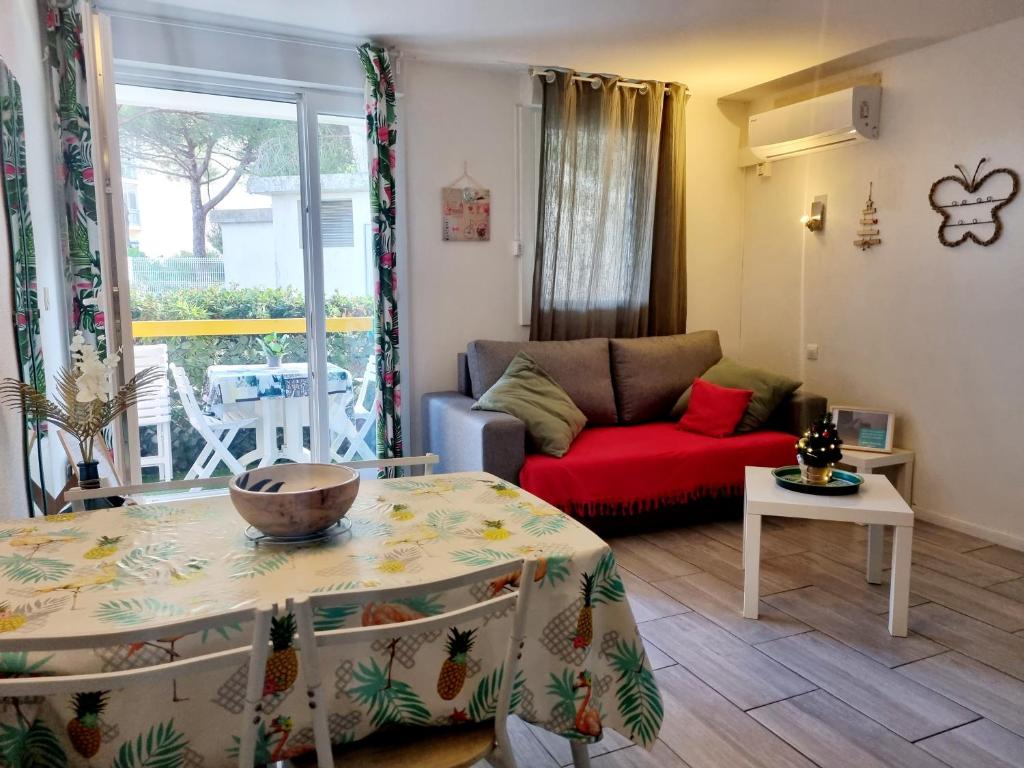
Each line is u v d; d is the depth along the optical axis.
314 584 1.22
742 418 3.75
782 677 2.18
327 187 3.71
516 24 3.28
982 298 3.39
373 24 3.28
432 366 3.99
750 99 4.61
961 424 3.52
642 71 4.00
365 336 3.89
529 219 4.12
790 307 4.46
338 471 1.61
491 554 1.35
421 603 1.21
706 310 4.73
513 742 1.90
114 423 3.11
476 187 3.98
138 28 3.17
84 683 0.89
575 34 3.39
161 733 1.06
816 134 3.92
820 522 3.66
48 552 1.36
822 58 3.75
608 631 1.41
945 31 3.34
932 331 3.63
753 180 4.67
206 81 3.41
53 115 2.92
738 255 4.79
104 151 3.00
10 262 2.21
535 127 4.07
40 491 2.42
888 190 3.80
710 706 2.03
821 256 4.23
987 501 3.43
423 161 3.84
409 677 1.21
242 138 3.55
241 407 3.69
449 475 1.93
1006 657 2.30
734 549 3.27
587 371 3.91
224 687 1.09
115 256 3.05
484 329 4.10
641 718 1.41
